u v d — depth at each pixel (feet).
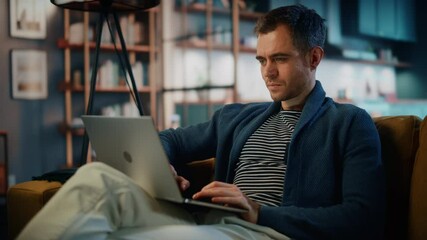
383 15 20.54
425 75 21.35
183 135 5.49
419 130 4.47
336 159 4.36
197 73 17.03
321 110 4.61
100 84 14.90
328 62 19.40
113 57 15.69
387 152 4.56
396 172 4.47
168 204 3.86
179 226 3.50
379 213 4.01
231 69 17.52
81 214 3.15
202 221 4.13
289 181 4.40
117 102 15.99
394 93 21.21
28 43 14.71
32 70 14.76
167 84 16.47
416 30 21.50
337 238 3.87
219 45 16.37
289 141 4.63
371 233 3.96
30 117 14.84
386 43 21.45
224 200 3.75
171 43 16.55
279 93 4.58
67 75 14.89
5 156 12.78
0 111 14.43
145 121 3.54
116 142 4.00
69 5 6.73
